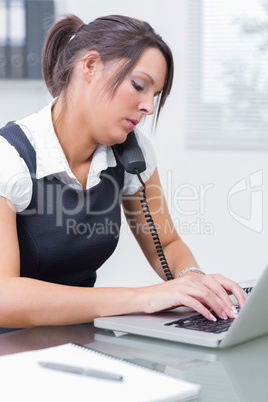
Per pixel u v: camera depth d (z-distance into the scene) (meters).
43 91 1.67
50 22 3.19
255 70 3.57
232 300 1.31
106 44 1.35
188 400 0.76
